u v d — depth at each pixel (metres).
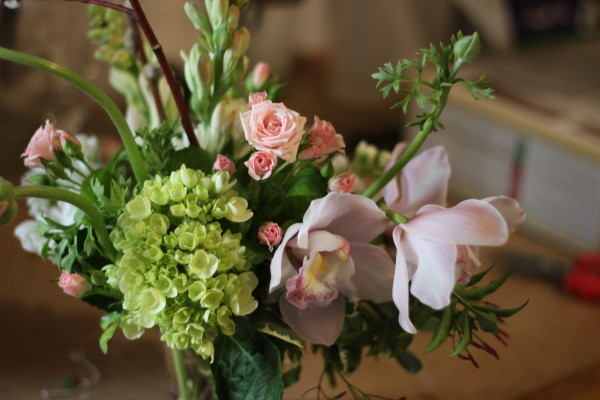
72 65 1.38
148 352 1.00
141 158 0.64
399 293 0.56
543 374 1.02
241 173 0.62
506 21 1.81
